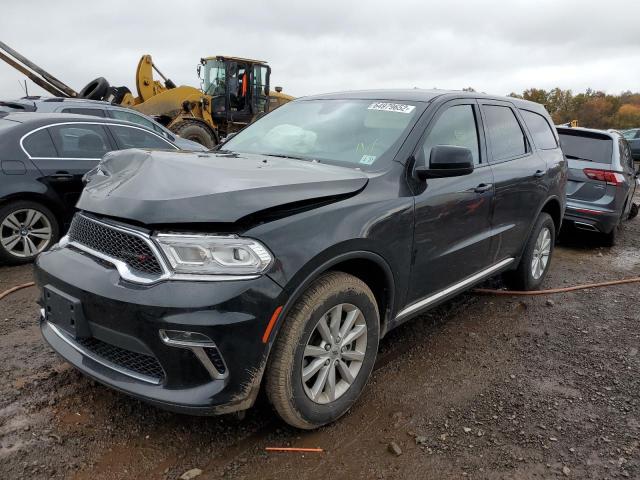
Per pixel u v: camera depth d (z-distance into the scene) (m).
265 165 2.93
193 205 2.28
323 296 2.56
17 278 5.10
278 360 2.45
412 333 4.12
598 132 7.44
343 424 2.86
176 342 2.24
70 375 3.23
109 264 2.48
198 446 2.62
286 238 2.39
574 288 5.40
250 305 2.27
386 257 2.90
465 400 3.15
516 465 2.57
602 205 7.18
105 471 2.42
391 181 3.04
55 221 5.70
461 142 3.75
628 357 3.84
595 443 2.77
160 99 13.90
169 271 2.26
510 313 4.66
